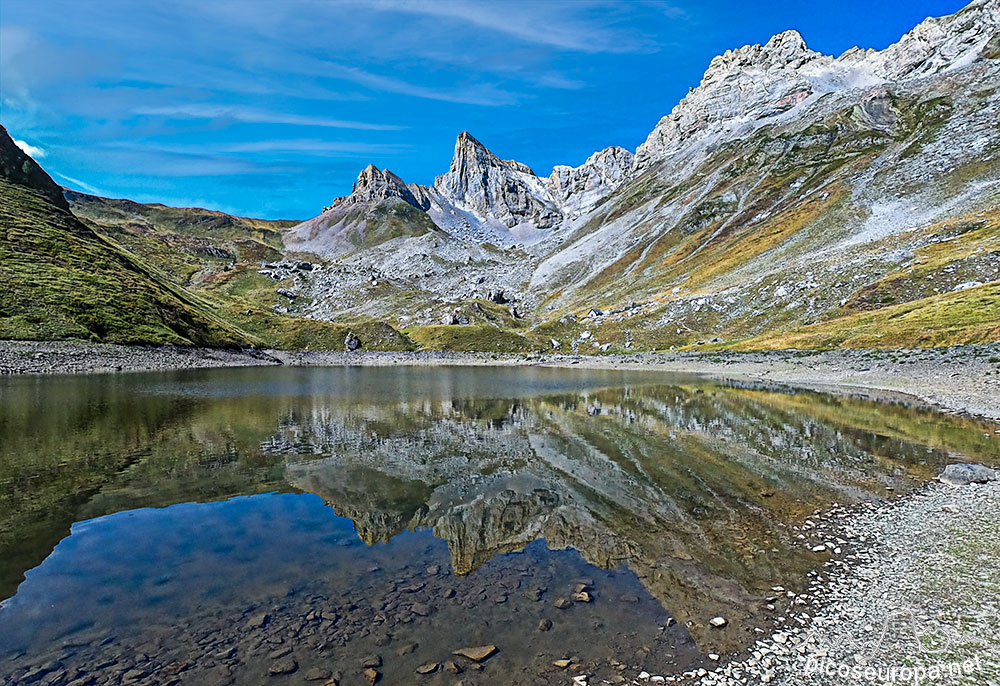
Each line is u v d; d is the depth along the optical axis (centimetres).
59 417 3638
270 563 1384
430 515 1789
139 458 2519
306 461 2530
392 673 934
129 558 1404
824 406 4369
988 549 1461
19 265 9544
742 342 11275
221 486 2092
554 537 1598
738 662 987
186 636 1042
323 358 13838
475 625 1095
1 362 6912
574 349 14850
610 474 2331
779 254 16688
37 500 1875
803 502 1917
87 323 8862
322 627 1080
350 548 1494
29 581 1265
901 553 1453
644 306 16400
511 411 4281
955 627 1098
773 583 1295
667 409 4344
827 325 10281
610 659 985
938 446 2773
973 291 8812
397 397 5328
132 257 14400
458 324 18550
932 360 6094
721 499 1958
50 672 925
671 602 1198
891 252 12669
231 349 11606
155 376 7300
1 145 13200
